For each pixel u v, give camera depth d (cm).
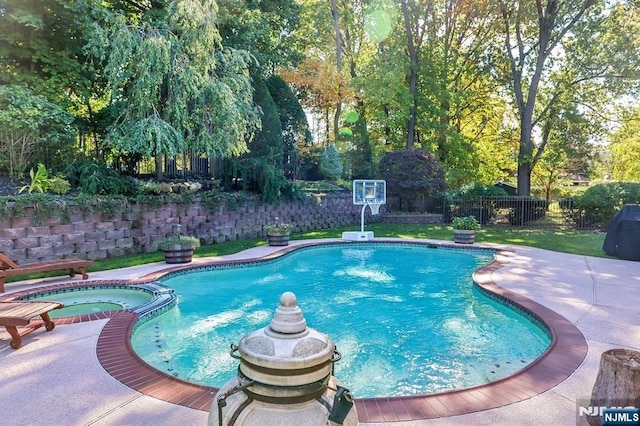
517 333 522
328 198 1644
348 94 2008
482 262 1009
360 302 666
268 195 1296
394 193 1886
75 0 927
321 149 1919
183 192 1083
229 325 553
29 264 688
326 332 528
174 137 953
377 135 2323
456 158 2162
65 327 471
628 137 2259
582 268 837
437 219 1866
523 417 282
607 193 1611
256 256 964
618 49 1778
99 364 370
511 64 2003
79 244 845
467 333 523
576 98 1994
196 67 984
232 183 1292
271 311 618
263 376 147
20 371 355
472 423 274
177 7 953
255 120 1120
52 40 996
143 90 903
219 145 1031
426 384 383
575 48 1886
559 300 591
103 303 617
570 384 332
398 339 502
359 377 399
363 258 1059
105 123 1052
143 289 662
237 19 1334
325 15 2147
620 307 555
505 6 1920
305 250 1136
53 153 960
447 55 2206
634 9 1750
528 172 2077
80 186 901
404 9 2020
